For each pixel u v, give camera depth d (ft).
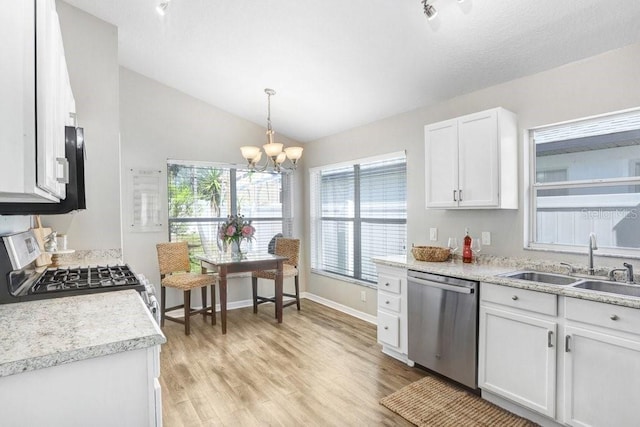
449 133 9.71
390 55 9.14
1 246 5.12
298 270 15.87
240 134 15.69
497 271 8.46
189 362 10.04
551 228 8.84
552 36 7.45
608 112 7.59
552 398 6.72
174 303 14.26
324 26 8.61
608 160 7.92
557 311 6.68
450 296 8.59
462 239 10.41
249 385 8.73
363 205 14.37
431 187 10.21
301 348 11.07
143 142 13.61
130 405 3.57
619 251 7.77
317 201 16.96
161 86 13.92
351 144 14.61
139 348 3.56
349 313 14.73
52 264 8.61
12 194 3.09
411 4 7.33
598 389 6.13
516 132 9.11
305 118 14.53
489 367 7.79
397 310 10.09
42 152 3.10
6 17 2.74
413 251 10.53
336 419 7.32
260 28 9.17
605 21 6.81
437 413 7.49
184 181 14.64
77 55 9.25
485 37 7.84
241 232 13.82
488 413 7.48
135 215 13.50
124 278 6.52
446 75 9.53
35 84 3.06
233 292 15.69
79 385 3.35
